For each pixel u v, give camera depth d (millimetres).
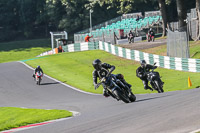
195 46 135375
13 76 120812
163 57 114938
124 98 45656
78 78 111062
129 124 26625
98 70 44156
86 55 153000
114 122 28766
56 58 153875
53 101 77812
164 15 188875
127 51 136625
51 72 125000
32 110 63219
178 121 24938
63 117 49750
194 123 23625
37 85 103625
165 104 35656
